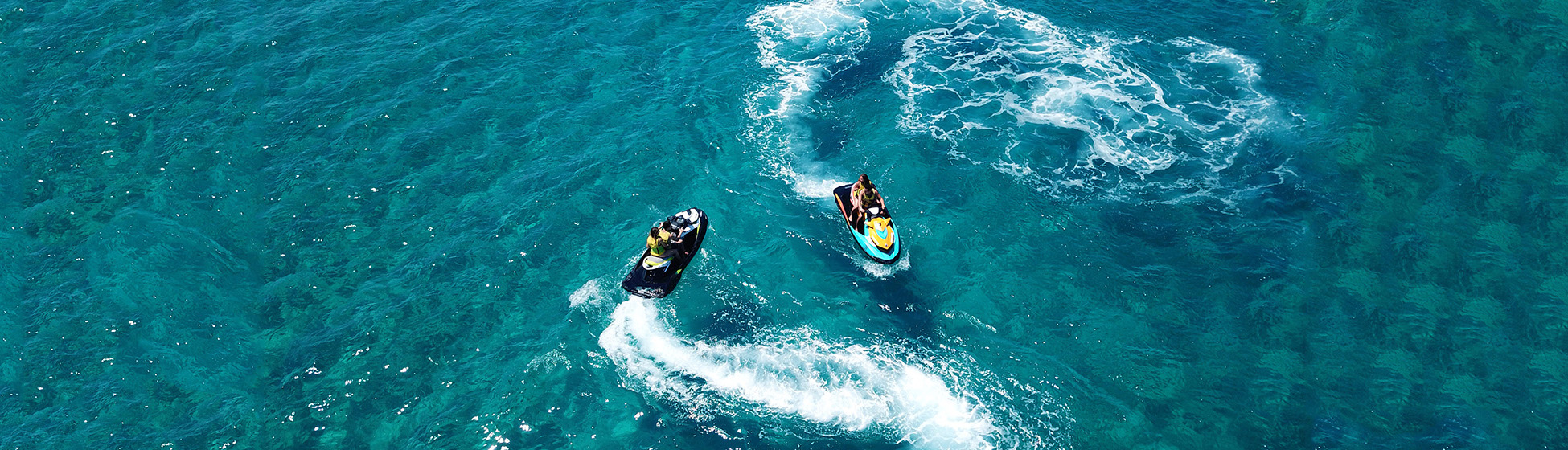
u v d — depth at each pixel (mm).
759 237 31344
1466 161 33344
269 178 33000
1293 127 35156
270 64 37656
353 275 30016
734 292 29609
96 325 28375
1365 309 28609
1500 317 28234
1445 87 36375
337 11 40500
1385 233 30906
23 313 28734
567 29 39719
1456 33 38781
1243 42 39125
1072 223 31594
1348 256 30188
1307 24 39688
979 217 31891
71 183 32844
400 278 29906
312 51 38344
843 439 25938
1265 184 32906
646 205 32406
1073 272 30031
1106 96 36688
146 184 32781
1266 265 30016
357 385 27016
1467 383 26594
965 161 33969
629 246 31031
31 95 36219
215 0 40969
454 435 25922
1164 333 28172
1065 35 39750
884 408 26594
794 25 40469
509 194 32688
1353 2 40438
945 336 28359
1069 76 37688
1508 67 37156
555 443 25812
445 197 32531
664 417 26422
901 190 32844
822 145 34750
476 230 31438
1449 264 29812
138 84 36719
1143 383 26938
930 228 31531
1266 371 27094
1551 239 30438
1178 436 25719
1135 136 35000
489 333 28406
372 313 28828
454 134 34812
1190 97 36625
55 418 26172
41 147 34125
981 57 38688
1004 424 26125
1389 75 37062
